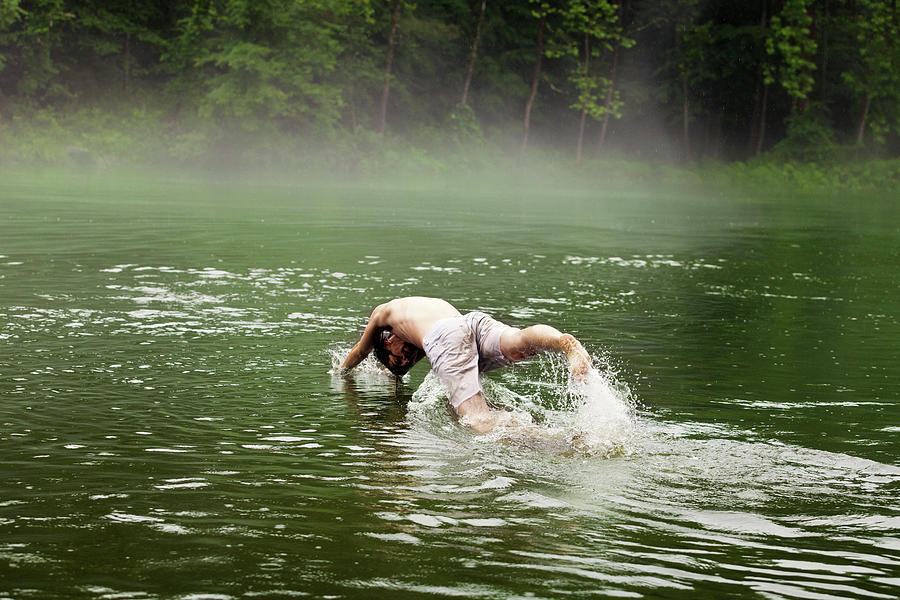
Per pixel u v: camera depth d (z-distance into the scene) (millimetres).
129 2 45906
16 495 3094
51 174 31781
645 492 3242
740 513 3031
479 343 4871
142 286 8516
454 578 2434
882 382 5301
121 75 45938
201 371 5281
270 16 40781
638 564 2568
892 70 54531
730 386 5141
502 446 3857
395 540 2711
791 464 3617
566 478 3396
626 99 58656
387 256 11875
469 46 54375
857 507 3111
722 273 11352
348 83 47812
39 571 2439
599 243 14898
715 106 59688
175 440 3865
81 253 10938
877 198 37875
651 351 6227
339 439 3947
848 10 59969
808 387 5141
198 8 42188
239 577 2412
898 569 2578
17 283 8414
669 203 29609
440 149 48750
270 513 2945
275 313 7348
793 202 32719
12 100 41406
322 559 2549
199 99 41438
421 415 4441
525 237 15477
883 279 10992
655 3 58250
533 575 2465
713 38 56344
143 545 2641
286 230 15031
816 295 9430
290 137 42000
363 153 44188
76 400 4516
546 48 53688
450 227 16938
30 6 42062
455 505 3062
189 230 14367
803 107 57219
